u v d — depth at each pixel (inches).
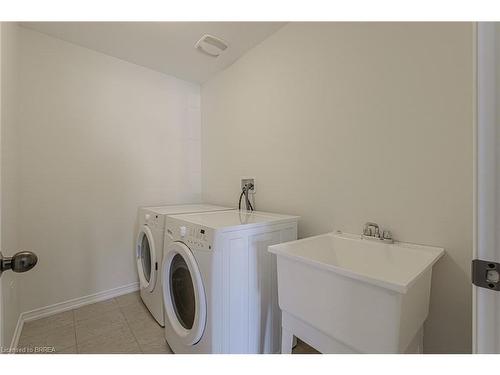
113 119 93.3
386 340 32.5
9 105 59.8
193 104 116.1
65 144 82.9
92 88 88.3
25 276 75.3
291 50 72.2
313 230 67.3
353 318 35.7
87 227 87.6
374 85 53.4
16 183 69.4
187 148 114.2
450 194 43.8
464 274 42.7
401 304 31.6
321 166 65.0
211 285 48.4
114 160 93.7
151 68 102.0
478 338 18.8
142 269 87.4
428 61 45.5
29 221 76.1
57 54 81.0
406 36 48.2
